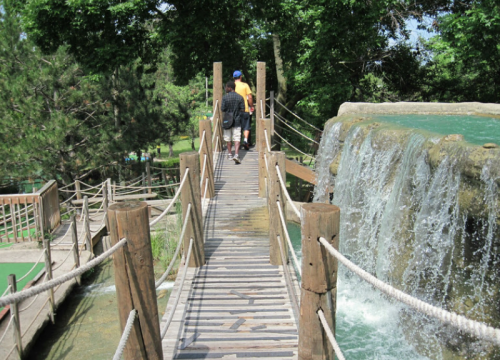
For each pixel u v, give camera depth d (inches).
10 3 677.9
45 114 674.8
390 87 706.2
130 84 756.0
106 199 483.5
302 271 122.0
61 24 620.1
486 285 205.9
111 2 600.7
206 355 163.5
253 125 836.6
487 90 639.1
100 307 337.4
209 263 243.4
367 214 312.0
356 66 654.5
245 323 185.0
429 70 681.0
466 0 588.7
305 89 631.8
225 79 729.6
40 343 285.3
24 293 67.4
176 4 642.2
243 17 716.7
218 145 479.8
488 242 200.1
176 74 734.5
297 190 740.0
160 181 890.1
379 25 627.8
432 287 239.3
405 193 258.4
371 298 293.4
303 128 853.8
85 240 419.5
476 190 202.5
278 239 237.8
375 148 303.9
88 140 713.6
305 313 122.8
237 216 313.4
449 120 392.2
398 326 259.6
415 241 245.3
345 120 381.4
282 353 164.1
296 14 623.5
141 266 116.9
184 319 188.5
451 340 224.2
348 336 251.8
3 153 606.9
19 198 419.8
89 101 727.7
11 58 672.4
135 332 119.6
